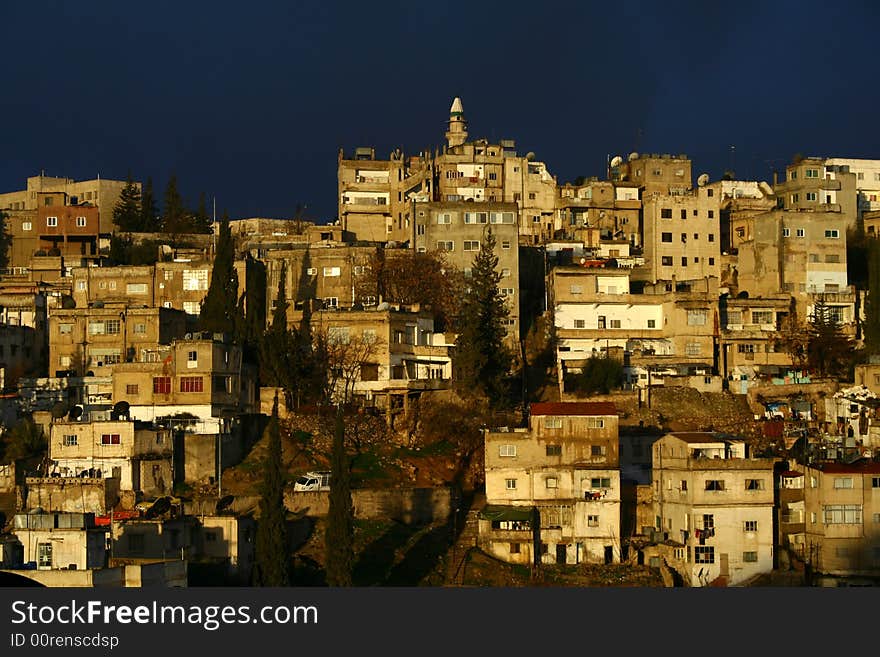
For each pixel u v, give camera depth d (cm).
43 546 18375
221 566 19975
